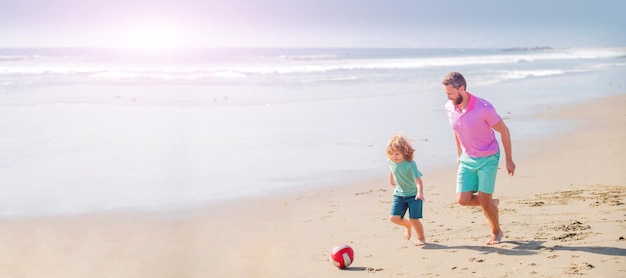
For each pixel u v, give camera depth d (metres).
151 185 9.73
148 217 7.96
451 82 6.00
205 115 17.73
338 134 14.65
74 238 7.04
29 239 7.00
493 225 6.36
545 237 6.40
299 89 25.81
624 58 59.25
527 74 36.25
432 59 57.00
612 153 11.66
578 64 48.50
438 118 17.38
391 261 5.97
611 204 7.71
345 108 19.61
